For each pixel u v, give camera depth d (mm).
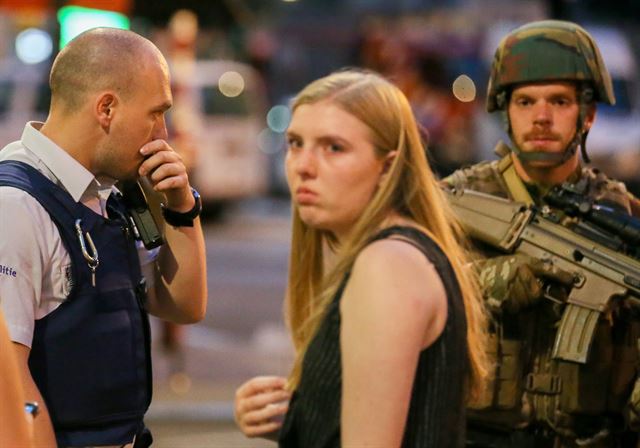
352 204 10484
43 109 65875
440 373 10109
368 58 76688
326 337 10172
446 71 77938
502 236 13836
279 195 86375
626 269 13273
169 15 46594
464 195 14219
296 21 98688
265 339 37656
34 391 11492
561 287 13562
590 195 14352
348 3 98875
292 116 10656
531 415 13750
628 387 13797
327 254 11508
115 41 12172
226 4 51719
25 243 11633
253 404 11508
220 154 68000
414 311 9859
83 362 12008
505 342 13648
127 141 12188
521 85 14211
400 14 90750
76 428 12039
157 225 13367
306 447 10289
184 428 27500
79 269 11977
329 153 10453
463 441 10438
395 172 10508
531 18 84500
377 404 9734
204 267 13461
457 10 86625
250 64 82250
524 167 14516
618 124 69812
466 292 10758
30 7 30797
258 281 49469
